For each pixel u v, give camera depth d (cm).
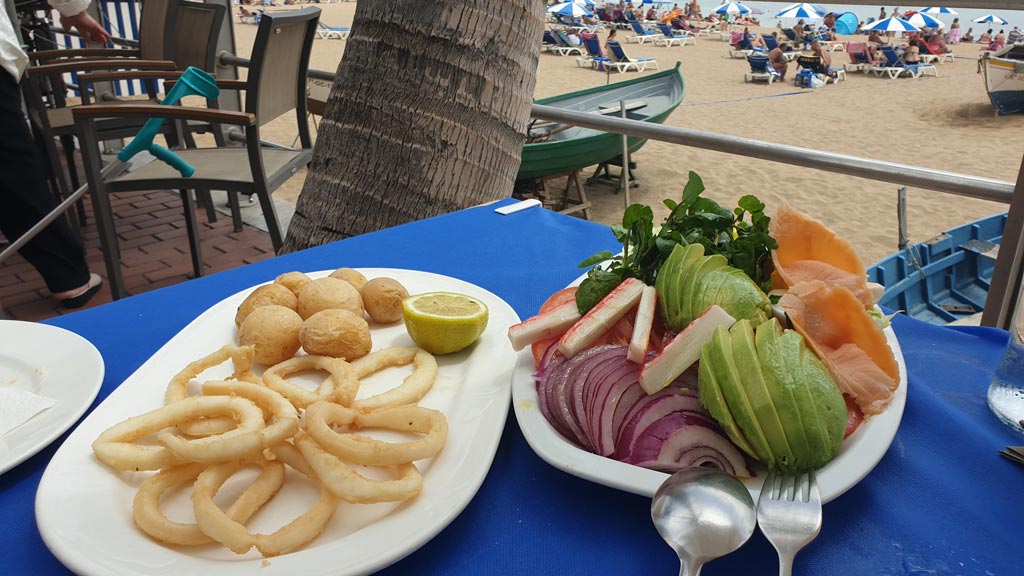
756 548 60
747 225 86
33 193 258
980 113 1212
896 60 1753
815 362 65
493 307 100
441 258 124
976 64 2064
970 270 358
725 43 2662
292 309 93
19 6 421
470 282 114
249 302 91
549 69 1800
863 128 1105
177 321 101
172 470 64
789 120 1158
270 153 279
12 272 314
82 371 83
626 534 62
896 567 59
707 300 71
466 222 141
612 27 3006
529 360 81
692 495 57
